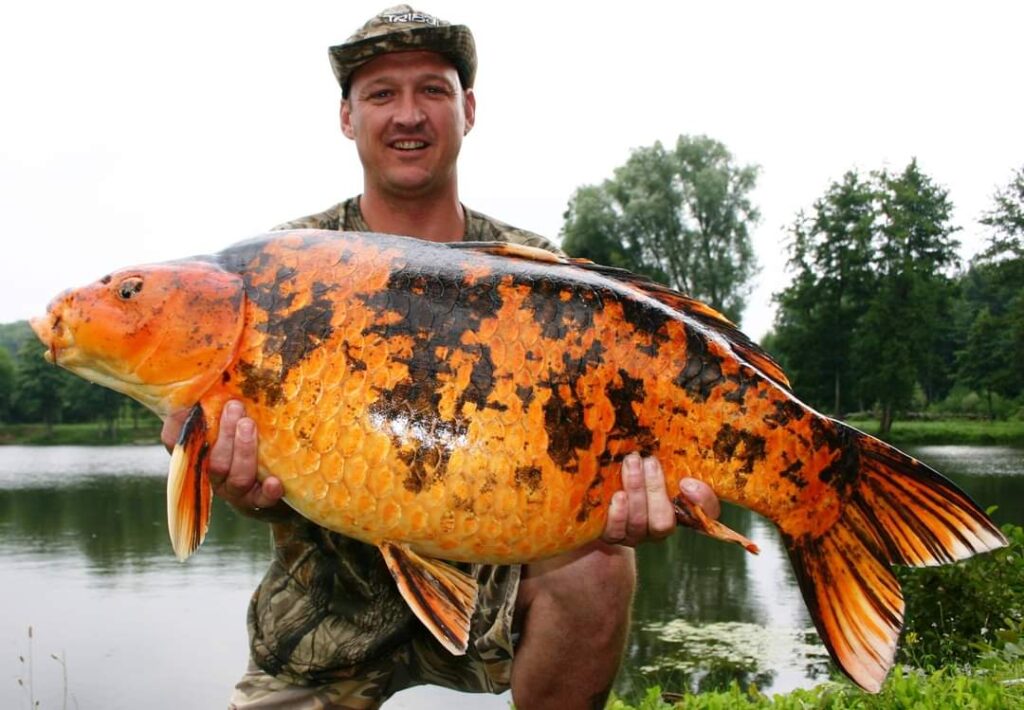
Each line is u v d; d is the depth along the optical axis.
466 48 1.34
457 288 0.89
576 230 13.52
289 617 1.26
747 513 5.65
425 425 0.87
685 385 0.91
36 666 2.83
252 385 0.89
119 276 0.91
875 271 13.86
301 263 0.91
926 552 0.92
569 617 1.20
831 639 0.94
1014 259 15.12
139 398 0.94
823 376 14.13
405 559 0.89
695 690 2.31
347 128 1.47
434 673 1.32
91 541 5.42
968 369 15.66
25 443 20.89
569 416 0.88
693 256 13.14
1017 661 1.66
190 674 2.76
